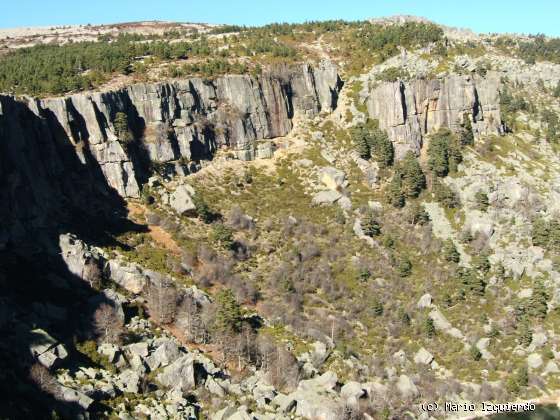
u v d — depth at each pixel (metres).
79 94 147.00
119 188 145.38
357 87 194.62
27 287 105.81
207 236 144.12
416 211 158.88
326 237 152.62
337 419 100.31
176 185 155.88
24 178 121.19
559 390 123.31
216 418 94.06
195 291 124.06
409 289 142.88
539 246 153.50
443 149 173.88
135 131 156.25
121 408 89.94
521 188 166.12
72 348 98.38
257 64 188.62
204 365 106.25
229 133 173.25
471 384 122.56
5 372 85.31
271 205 159.62
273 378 109.06
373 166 172.38
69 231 124.12
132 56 186.88
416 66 194.00
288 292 135.12
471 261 150.12
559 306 139.50
